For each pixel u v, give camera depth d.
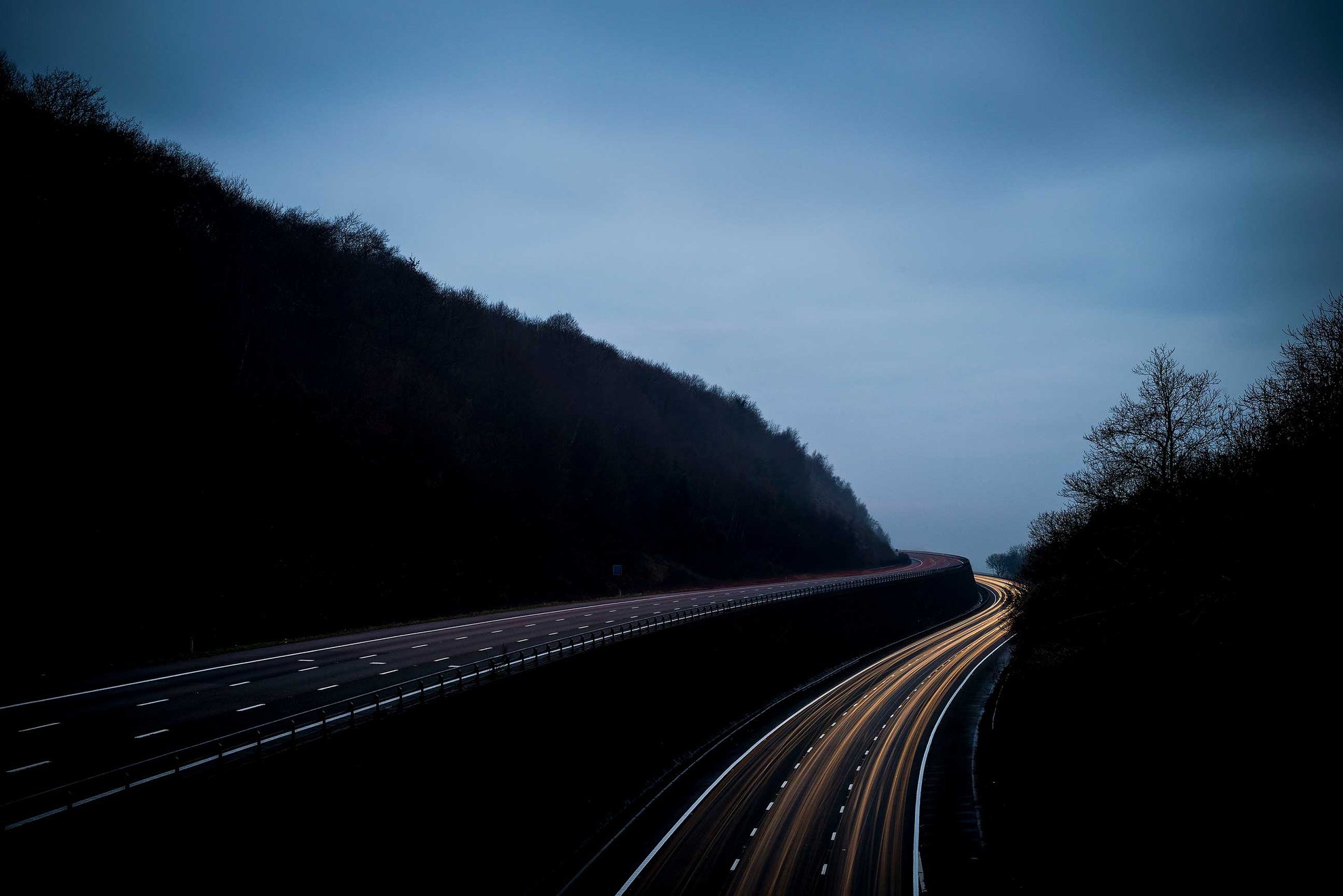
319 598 51.00
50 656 34.06
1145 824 26.56
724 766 44.84
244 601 45.81
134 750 22.59
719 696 55.22
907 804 38.09
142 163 51.88
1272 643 24.47
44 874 15.99
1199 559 28.84
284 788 21.08
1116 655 35.84
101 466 43.03
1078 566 42.69
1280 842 21.42
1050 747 39.03
